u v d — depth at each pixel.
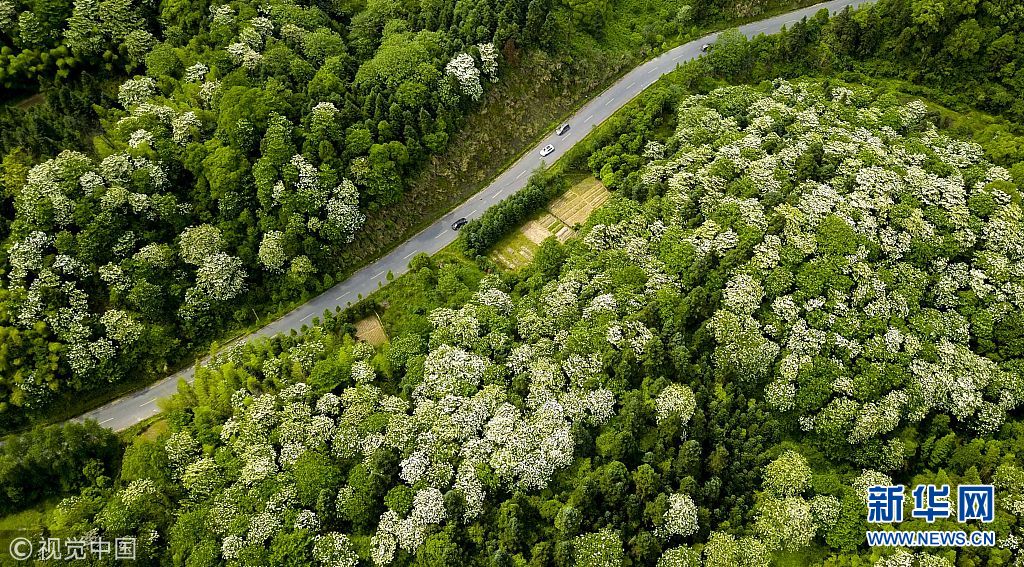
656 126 120.38
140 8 116.81
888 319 87.38
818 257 91.94
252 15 119.12
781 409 82.31
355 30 123.12
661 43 138.38
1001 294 90.75
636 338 83.88
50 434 80.88
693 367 82.62
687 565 68.69
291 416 81.44
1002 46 123.38
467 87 113.69
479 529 70.38
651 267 93.19
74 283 90.81
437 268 104.56
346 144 104.00
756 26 141.25
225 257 96.44
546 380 80.88
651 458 74.69
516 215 109.25
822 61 131.88
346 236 103.88
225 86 107.38
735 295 87.06
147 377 93.94
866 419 79.38
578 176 117.81
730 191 101.69
